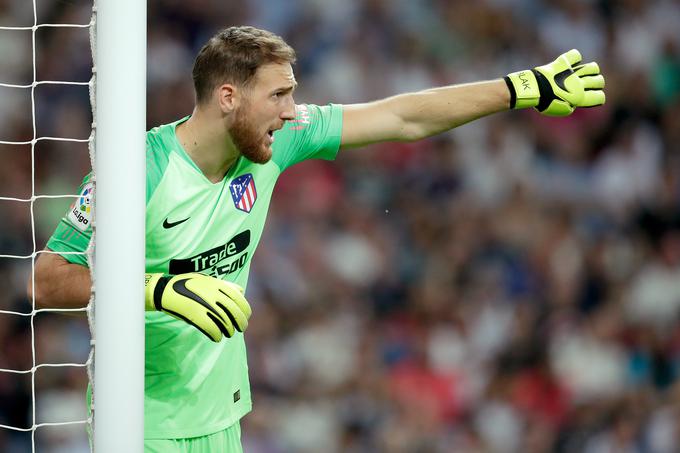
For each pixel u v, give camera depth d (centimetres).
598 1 5047
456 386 3550
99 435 1165
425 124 1530
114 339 1158
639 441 3475
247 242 1444
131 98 1151
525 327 3769
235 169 1411
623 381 3703
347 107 1536
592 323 3831
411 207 4194
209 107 1343
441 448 3366
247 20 4672
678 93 4884
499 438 3456
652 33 5006
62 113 3966
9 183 3656
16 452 3008
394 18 4822
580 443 3481
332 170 4216
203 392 1439
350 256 3944
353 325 3678
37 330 3178
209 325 1228
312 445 3294
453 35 4891
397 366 3584
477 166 4366
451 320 3762
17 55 4059
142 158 1162
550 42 4953
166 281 1248
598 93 1537
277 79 1323
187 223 1364
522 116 4538
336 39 4722
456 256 4009
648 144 4650
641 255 4178
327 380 3481
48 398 3080
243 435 3259
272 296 3725
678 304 4012
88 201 1297
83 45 4156
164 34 4534
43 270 1296
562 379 3638
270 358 3497
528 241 4112
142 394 1176
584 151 4553
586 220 4303
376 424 3366
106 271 1157
